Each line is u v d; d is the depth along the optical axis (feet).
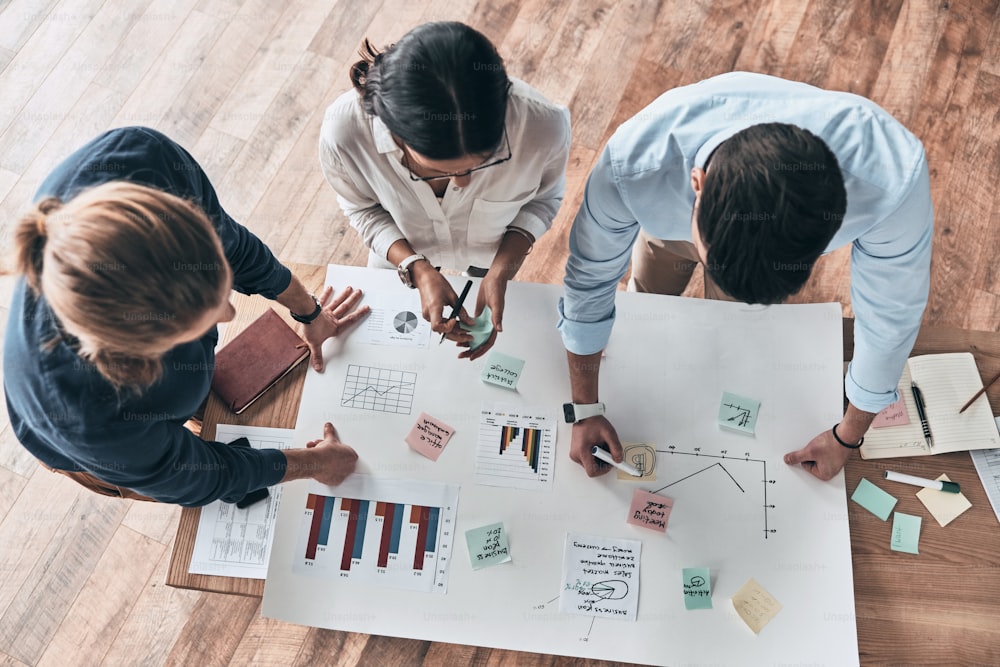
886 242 3.51
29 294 3.35
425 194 4.85
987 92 8.94
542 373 5.18
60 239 2.81
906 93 8.96
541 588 4.72
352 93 4.36
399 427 5.05
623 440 5.01
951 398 5.03
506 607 4.69
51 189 3.59
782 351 5.16
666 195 3.83
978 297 8.09
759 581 4.68
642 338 5.24
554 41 9.30
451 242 5.75
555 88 9.12
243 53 9.33
